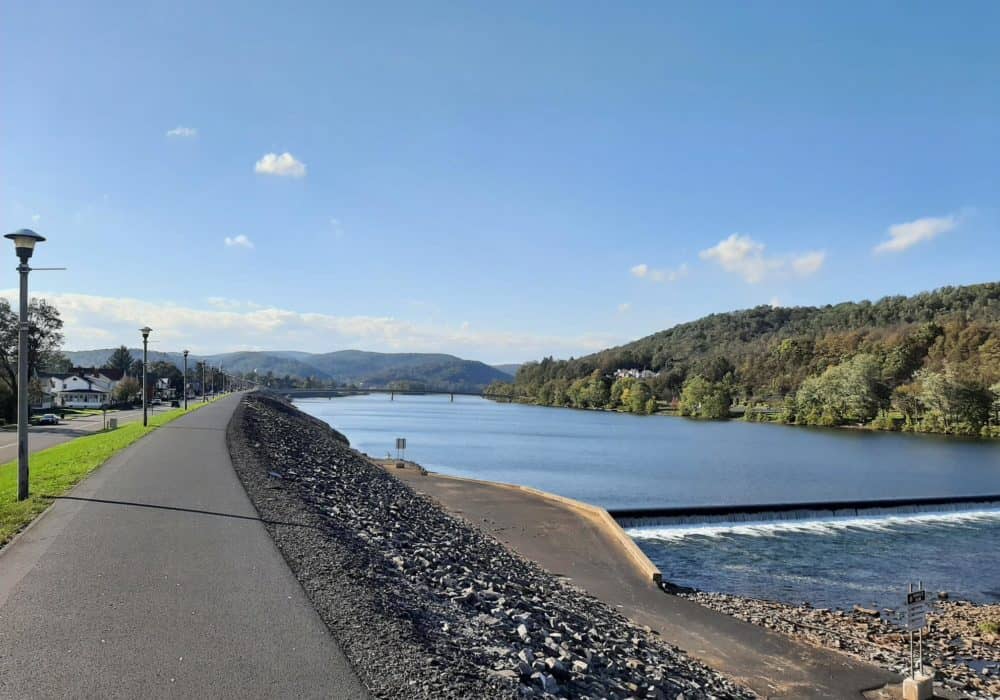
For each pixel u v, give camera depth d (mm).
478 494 39812
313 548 12578
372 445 86562
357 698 6734
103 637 7977
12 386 72312
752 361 191000
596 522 32562
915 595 16266
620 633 15859
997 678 18438
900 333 149375
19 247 17438
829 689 15188
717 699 12695
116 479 19688
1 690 6566
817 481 57781
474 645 9500
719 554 32375
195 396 164625
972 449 86125
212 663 7371
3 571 10469
